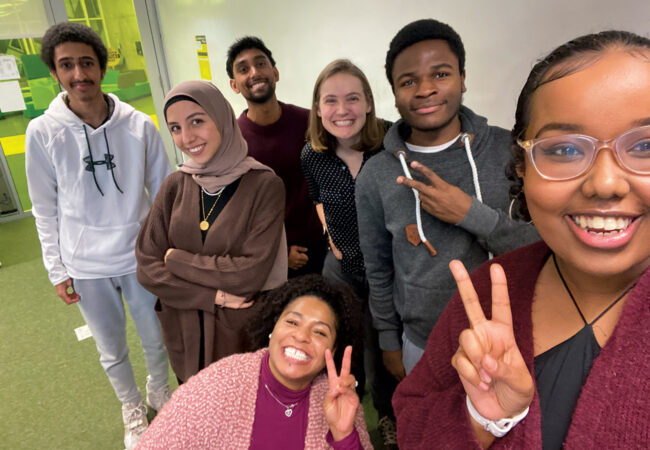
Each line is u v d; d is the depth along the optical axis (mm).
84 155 1518
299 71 2607
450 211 974
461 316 609
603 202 406
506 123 1505
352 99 1445
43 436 1815
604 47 406
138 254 1418
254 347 1213
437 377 623
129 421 1767
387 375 1596
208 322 1361
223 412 1008
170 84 4770
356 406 961
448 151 1068
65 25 1437
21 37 3975
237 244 1359
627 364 420
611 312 472
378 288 1275
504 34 1428
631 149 386
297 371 1006
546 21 1298
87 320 1684
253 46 1897
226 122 1382
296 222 2031
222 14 3264
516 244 989
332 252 1753
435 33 989
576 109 402
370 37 2016
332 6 2176
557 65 429
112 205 1591
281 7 2566
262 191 1372
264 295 1263
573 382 479
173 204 1427
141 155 1614
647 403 405
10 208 4387
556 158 427
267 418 1030
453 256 1057
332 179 1604
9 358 2312
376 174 1155
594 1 1172
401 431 642
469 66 1584
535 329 533
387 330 1308
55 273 1613
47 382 2127
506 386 463
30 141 1494
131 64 4801
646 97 379
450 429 541
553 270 541
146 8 4387
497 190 1031
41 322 2635
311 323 1067
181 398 1018
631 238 413
